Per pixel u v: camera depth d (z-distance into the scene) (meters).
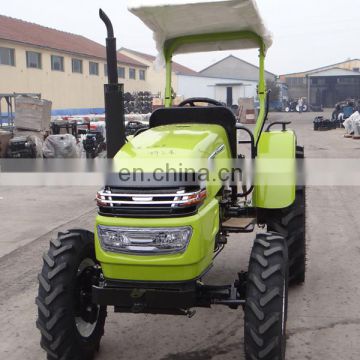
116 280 3.06
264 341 2.90
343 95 57.34
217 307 4.41
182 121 3.95
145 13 3.87
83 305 3.45
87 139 13.99
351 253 5.72
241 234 6.49
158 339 3.88
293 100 52.59
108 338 3.91
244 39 4.45
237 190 4.10
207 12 3.87
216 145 3.53
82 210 8.30
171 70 4.60
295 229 4.43
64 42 32.09
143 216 2.98
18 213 8.16
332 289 4.70
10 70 25.53
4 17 30.30
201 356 3.61
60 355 3.22
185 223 2.93
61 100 30.17
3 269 5.51
